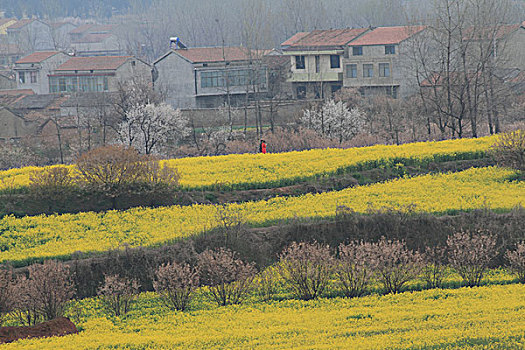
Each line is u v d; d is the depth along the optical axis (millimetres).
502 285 110312
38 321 104938
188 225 136000
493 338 79375
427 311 93500
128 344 85562
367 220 131625
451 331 82375
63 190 149250
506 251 122000
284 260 111875
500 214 133500
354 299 105375
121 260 120750
